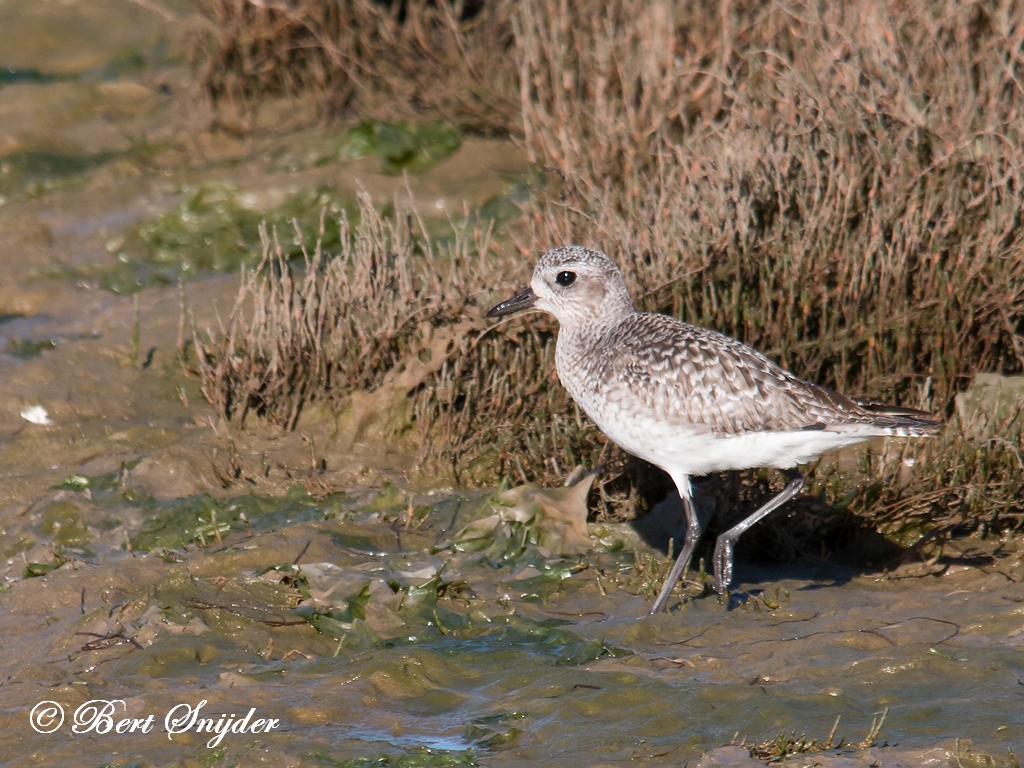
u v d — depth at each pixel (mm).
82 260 15125
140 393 12367
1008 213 11156
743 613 9227
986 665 8000
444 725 7723
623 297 10008
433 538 10352
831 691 7730
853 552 10352
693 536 9398
